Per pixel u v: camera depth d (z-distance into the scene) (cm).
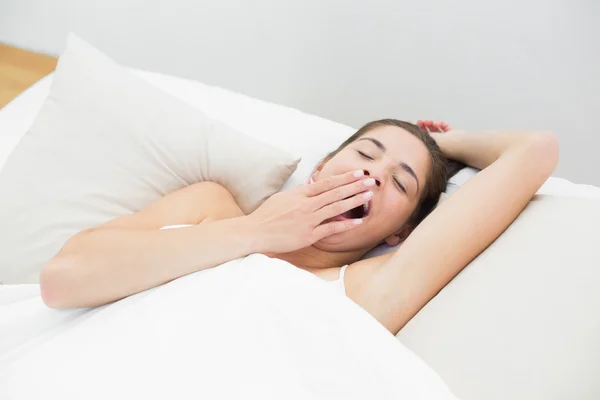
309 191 102
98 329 84
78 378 78
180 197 114
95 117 124
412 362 75
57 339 85
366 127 123
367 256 119
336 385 75
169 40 200
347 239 111
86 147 121
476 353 78
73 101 125
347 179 103
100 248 93
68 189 118
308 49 185
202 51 198
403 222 115
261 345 79
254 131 142
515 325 79
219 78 202
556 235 90
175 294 87
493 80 169
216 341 79
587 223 90
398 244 120
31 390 78
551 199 101
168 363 77
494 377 74
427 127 142
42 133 123
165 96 132
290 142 141
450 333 83
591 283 80
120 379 77
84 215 116
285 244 98
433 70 174
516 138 111
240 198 126
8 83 205
